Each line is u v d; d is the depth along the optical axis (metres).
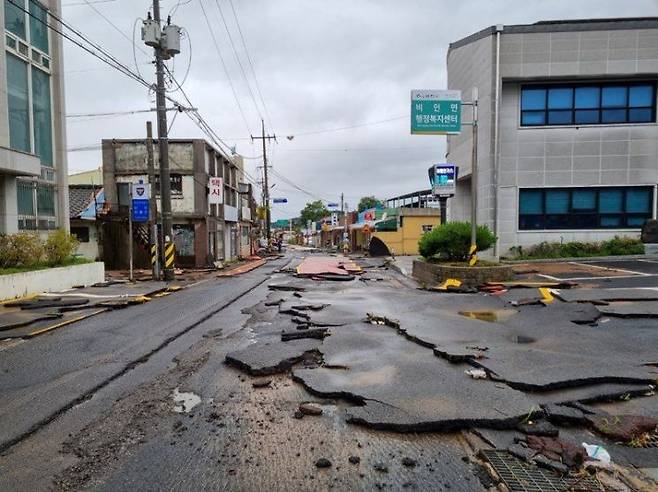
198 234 26.33
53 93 16.91
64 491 3.14
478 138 20.41
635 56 18.56
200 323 8.91
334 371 5.43
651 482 3.10
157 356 6.52
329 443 3.75
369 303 10.56
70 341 7.50
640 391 4.61
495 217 19.31
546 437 3.73
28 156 14.09
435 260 15.96
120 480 3.26
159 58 17.52
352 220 57.16
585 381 4.80
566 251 18.84
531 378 4.85
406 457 3.50
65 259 15.32
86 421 4.30
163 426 4.14
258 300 11.98
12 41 14.70
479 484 3.14
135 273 22.08
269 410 4.45
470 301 10.32
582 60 18.73
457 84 22.80
